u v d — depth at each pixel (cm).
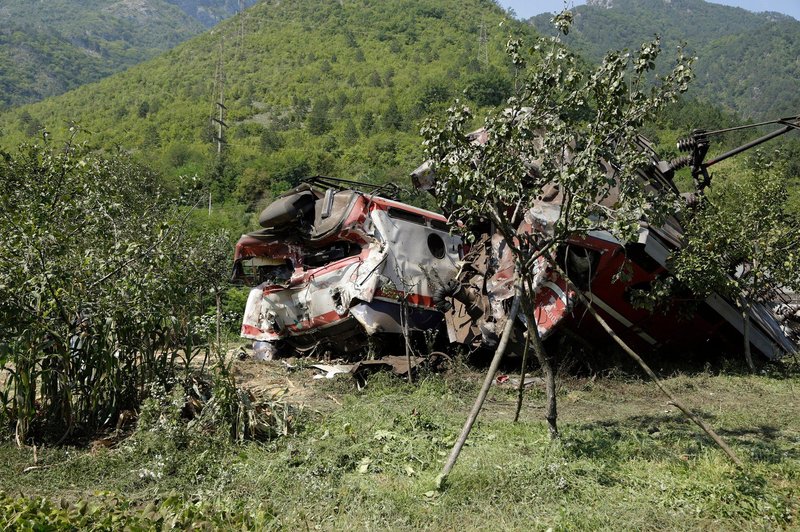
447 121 729
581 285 1120
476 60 10294
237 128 8638
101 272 809
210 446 725
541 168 748
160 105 10588
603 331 1214
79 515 495
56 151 927
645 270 1136
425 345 1255
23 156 885
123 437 782
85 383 802
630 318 1194
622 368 1195
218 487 631
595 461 682
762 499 578
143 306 826
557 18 738
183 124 9219
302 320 1309
